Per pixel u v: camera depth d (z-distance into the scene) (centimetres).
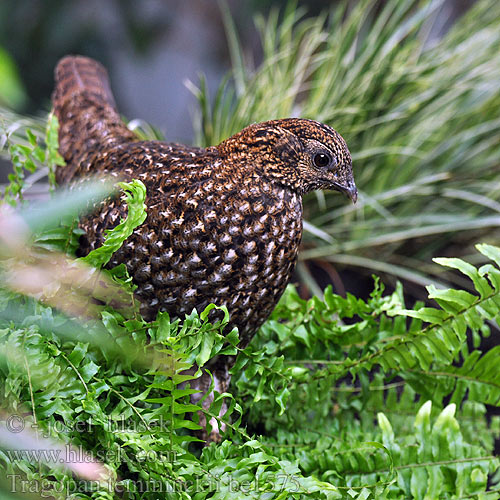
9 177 272
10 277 264
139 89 387
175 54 403
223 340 265
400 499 269
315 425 274
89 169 273
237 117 296
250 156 267
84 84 283
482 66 303
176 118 390
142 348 265
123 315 267
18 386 261
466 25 308
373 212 301
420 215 301
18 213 265
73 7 333
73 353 263
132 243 266
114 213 267
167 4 395
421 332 270
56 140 272
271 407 274
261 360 269
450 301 268
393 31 303
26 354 261
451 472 269
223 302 268
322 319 274
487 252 268
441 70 304
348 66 302
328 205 299
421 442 269
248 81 303
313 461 271
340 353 275
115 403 266
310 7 373
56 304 265
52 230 267
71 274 264
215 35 409
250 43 404
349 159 269
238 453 267
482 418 276
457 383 274
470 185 302
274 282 268
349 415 276
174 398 263
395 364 273
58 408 262
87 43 336
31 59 321
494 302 268
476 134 302
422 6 307
